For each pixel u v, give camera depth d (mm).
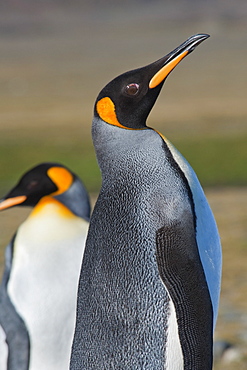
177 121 62125
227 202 30125
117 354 7113
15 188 11797
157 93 7469
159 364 7012
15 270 11422
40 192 11727
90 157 45438
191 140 51438
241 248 21625
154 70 7441
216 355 14070
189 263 6941
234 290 17656
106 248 7289
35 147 50656
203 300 6906
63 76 119875
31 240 11414
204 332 6910
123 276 7160
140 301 7074
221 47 181250
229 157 44156
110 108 7520
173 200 7105
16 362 11406
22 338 11352
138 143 7410
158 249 7055
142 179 7285
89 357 7211
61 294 11258
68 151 48344
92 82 107438
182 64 133625
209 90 88812
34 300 11258
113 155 7449
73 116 68625
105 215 7383
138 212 7215
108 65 142250
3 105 81312
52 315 11281
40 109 76000
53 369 11469
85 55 177250
